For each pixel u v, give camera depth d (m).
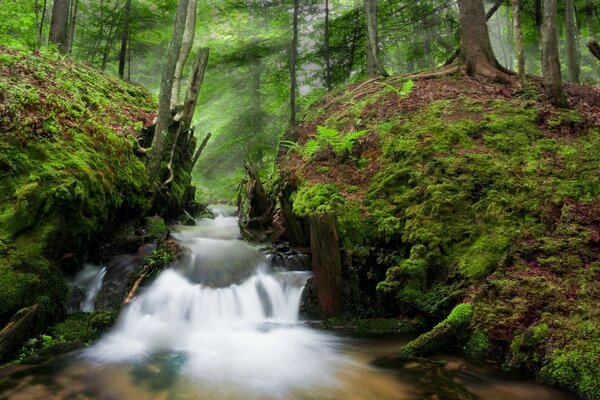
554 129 6.96
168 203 9.31
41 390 3.76
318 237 5.89
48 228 5.07
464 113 7.77
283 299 6.41
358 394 3.84
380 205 6.65
